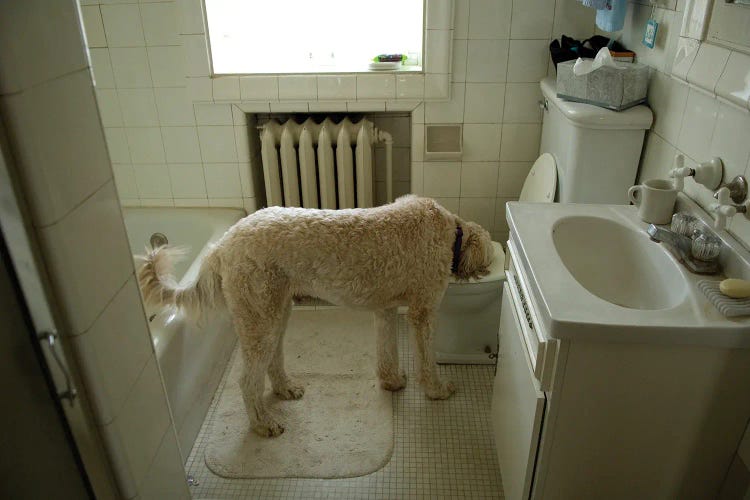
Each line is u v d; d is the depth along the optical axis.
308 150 2.49
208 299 1.82
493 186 2.62
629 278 1.49
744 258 1.21
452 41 2.33
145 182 2.70
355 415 2.07
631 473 1.29
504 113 2.46
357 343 2.44
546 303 1.16
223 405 2.14
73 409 1.05
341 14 2.55
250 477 1.85
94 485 1.14
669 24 1.66
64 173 0.96
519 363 1.44
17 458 0.93
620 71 1.75
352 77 2.39
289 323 2.57
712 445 1.24
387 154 2.58
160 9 2.35
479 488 1.81
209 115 2.54
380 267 1.78
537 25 2.29
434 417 2.07
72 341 1.02
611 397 1.19
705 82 1.37
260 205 2.81
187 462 1.92
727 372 1.14
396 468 1.88
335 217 1.77
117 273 1.14
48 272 0.96
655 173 1.77
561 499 1.34
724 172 1.37
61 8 0.95
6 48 0.82
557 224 1.53
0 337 0.89
